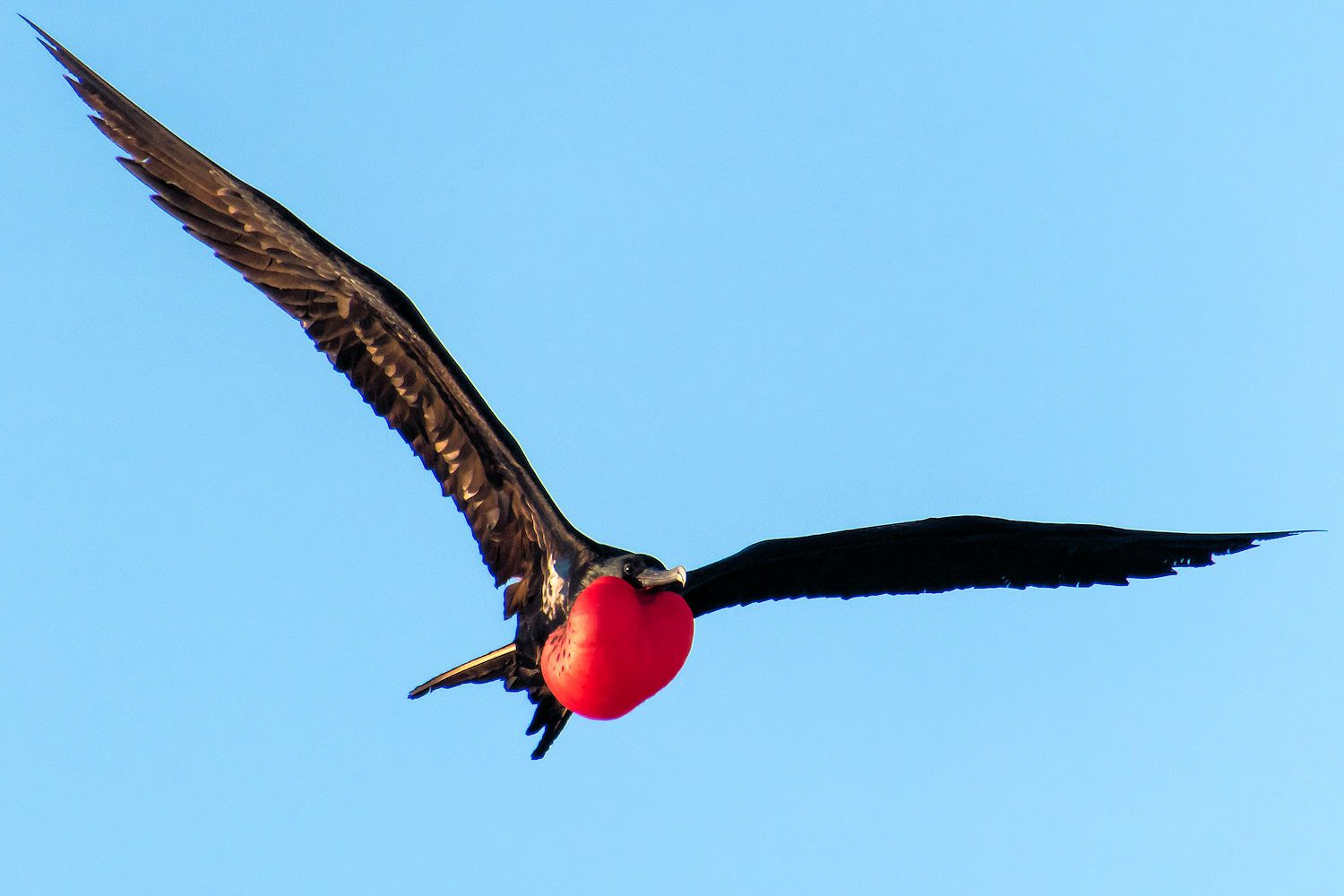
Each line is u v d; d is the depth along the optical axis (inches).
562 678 493.4
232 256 477.1
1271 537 574.2
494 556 524.7
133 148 462.0
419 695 539.8
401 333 493.4
